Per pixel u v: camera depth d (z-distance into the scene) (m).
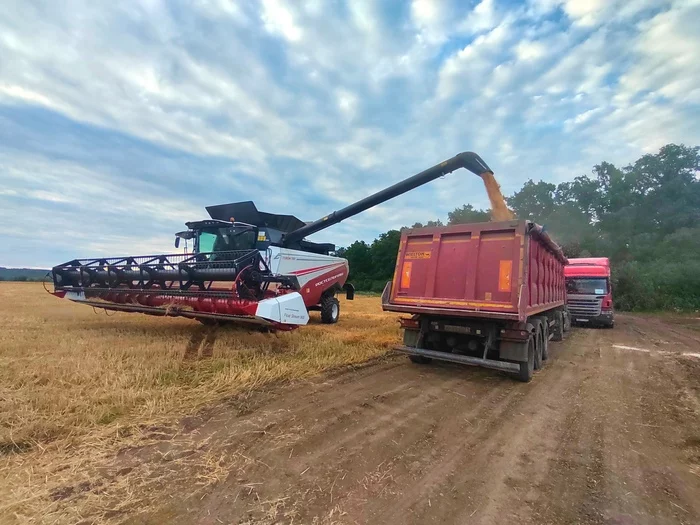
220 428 3.97
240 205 10.92
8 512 2.48
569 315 13.73
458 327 6.72
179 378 5.57
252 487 2.89
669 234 40.47
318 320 13.41
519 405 5.07
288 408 4.63
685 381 6.50
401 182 10.18
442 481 3.07
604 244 41.16
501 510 2.68
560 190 53.09
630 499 2.87
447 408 4.86
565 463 3.44
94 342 7.47
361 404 4.88
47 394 4.46
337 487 2.93
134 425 3.93
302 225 12.58
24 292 25.23
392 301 7.28
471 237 6.66
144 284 9.11
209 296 7.75
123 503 2.63
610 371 7.23
